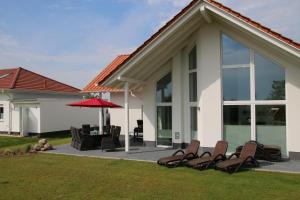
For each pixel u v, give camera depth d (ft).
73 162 45.06
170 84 58.70
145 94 60.90
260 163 41.19
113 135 59.47
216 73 48.26
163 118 59.72
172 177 34.78
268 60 45.24
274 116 44.98
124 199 27.50
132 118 82.48
